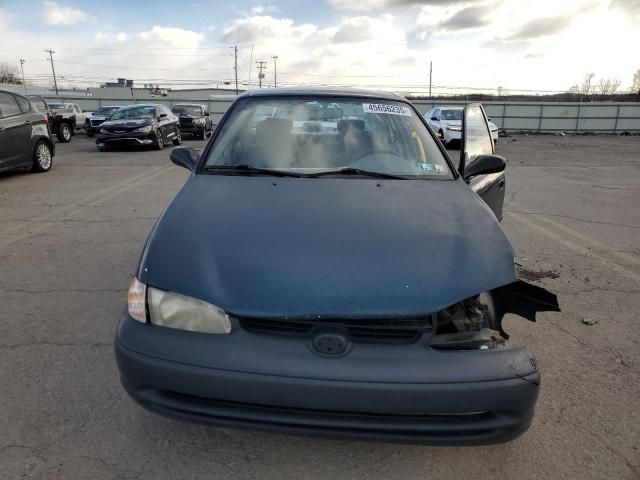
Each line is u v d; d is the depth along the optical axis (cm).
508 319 351
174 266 199
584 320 348
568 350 310
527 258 491
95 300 367
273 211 235
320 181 277
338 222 226
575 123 3259
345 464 212
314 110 337
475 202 262
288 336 184
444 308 186
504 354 186
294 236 213
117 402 248
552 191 879
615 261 484
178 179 920
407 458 216
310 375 177
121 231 552
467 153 322
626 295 398
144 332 193
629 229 610
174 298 192
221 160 302
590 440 228
